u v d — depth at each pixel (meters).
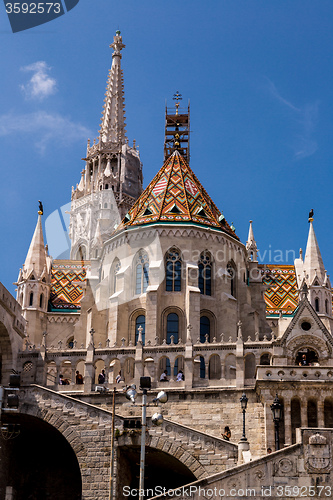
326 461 51.97
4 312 72.56
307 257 95.25
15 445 70.06
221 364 71.69
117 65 163.38
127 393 55.41
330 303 93.00
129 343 79.75
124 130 158.62
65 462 70.94
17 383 55.34
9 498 65.06
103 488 61.88
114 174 152.25
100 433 63.53
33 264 95.50
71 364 74.19
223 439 62.69
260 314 90.25
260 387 66.94
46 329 93.62
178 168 95.00
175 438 61.97
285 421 65.88
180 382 71.19
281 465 52.03
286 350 71.56
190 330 74.56
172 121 111.25
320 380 66.75
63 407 64.94
